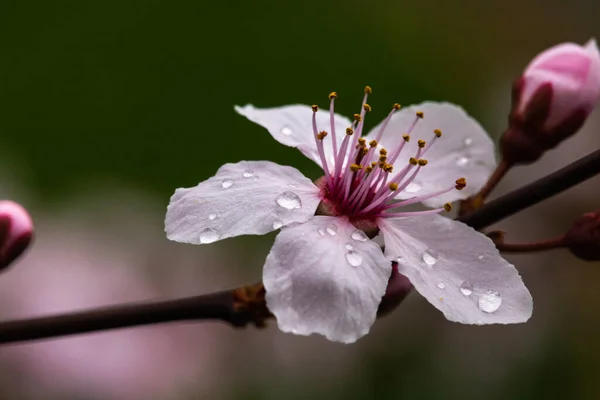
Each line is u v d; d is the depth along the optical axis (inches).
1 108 7.8
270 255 5.1
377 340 7.0
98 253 6.7
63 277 6.5
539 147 5.6
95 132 7.9
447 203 5.3
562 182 5.4
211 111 8.1
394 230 5.3
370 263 5.1
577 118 5.6
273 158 7.9
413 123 5.5
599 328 7.3
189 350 6.6
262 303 5.4
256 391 6.8
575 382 7.2
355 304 5.0
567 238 5.5
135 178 7.7
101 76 8.1
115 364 6.4
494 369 7.1
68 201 7.1
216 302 5.4
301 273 5.0
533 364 7.2
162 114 8.0
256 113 5.5
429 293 5.1
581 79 5.5
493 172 5.7
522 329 7.2
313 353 7.0
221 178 5.2
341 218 5.3
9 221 5.5
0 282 6.4
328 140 5.5
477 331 7.1
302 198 5.2
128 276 6.7
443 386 7.0
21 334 5.3
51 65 8.0
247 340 6.8
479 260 5.2
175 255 6.9
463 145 5.5
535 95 5.6
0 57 8.0
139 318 5.4
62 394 6.3
